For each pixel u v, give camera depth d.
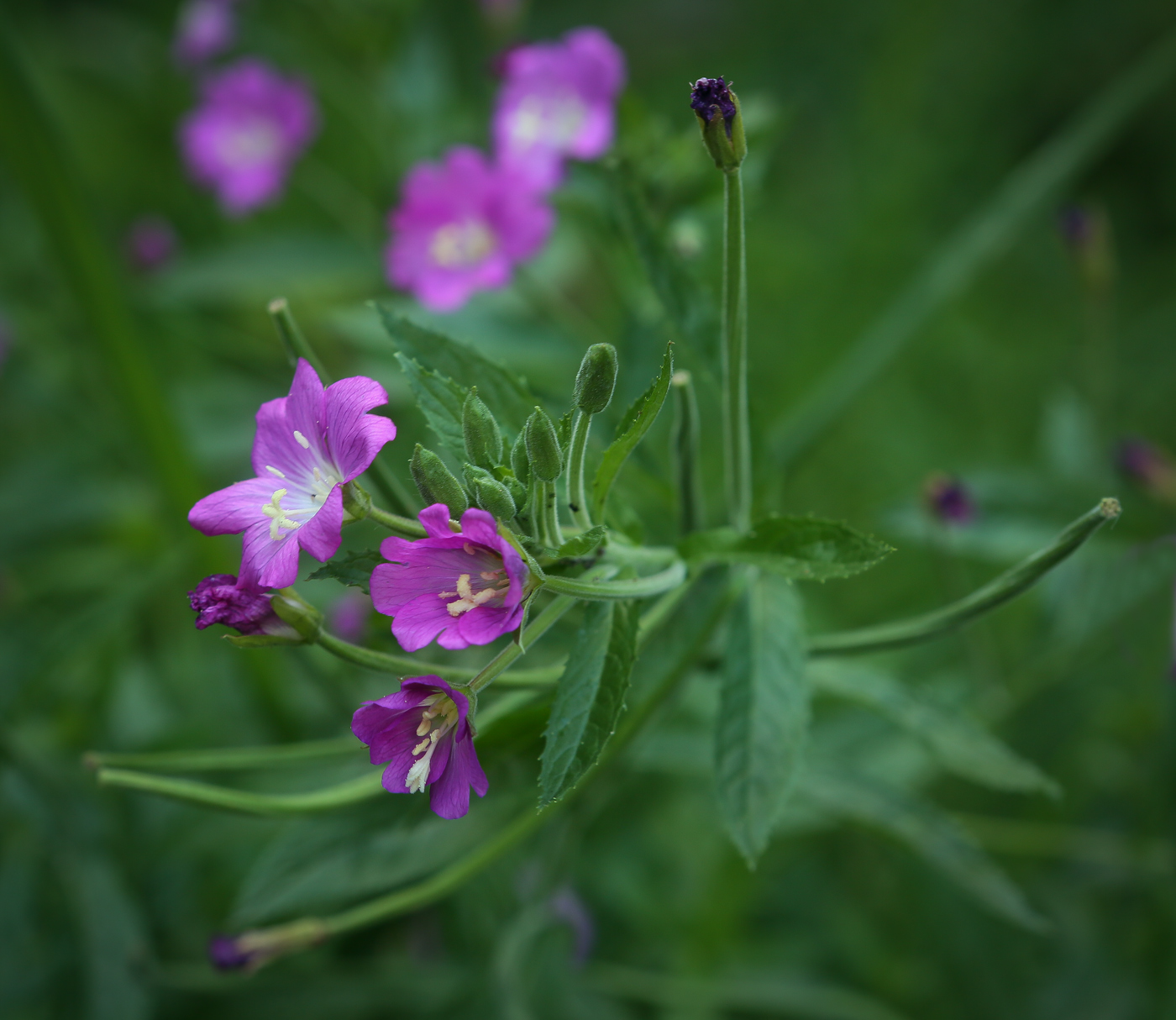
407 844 0.37
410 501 0.35
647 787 0.45
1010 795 0.46
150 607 0.46
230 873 0.44
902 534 0.43
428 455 0.31
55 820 0.41
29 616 0.46
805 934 0.47
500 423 0.34
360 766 0.38
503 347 0.45
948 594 0.43
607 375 0.32
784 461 0.46
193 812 0.41
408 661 0.33
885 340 0.47
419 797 0.35
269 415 0.32
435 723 0.31
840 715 0.46
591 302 0.53
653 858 0.47
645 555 0.34
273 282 0.51
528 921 0.39
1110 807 0.46
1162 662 0.43
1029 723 0.45
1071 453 0.47
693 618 0.36
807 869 0.48
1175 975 0.43
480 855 0.36
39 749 0.42
